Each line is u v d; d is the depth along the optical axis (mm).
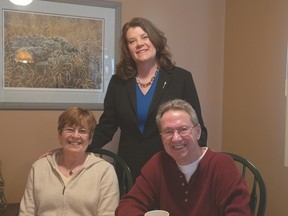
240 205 1291
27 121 2252
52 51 2279
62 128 1742
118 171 2031
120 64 2047
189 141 1350
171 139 1347
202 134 1910
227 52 2762
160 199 1481
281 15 2250
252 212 1711
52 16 2266
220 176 1362
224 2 2793
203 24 2730
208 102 2779
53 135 2322
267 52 2363
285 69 2211
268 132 2357
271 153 2334
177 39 2645
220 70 2811
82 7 2338
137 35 1914
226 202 1324
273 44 2312
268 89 2355
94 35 2385
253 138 2492
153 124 1930
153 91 1961
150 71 1993
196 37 2711
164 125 1366
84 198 1699
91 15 2367
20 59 2201
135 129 1965
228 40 2750
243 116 2588
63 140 1738
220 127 2826
